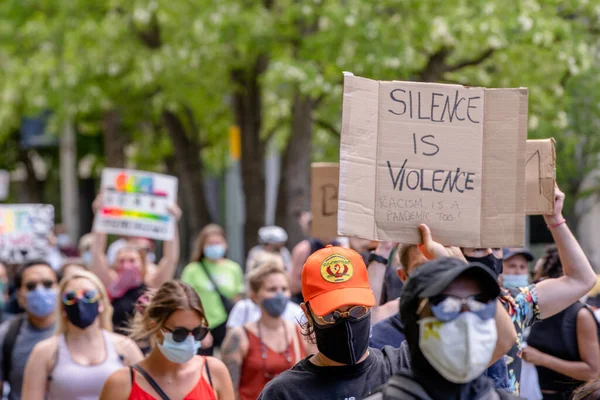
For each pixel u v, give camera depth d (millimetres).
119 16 27906
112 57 26891
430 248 6031
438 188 6188
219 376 7719
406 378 4512
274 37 23906
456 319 4293
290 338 10164
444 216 6180
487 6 20266
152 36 27500
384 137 6164
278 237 21688
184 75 26188
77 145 47938
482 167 6234
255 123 28297
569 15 22531
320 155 30547
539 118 21141
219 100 29422
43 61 30312
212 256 15109
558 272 9836
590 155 21922
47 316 10648
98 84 29219
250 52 25469
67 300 8883
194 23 24094
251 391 10000
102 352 9016
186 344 7223
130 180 13609
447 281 4262
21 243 19031
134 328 7574
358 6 21453
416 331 4453
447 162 6199
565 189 22016
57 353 8898
